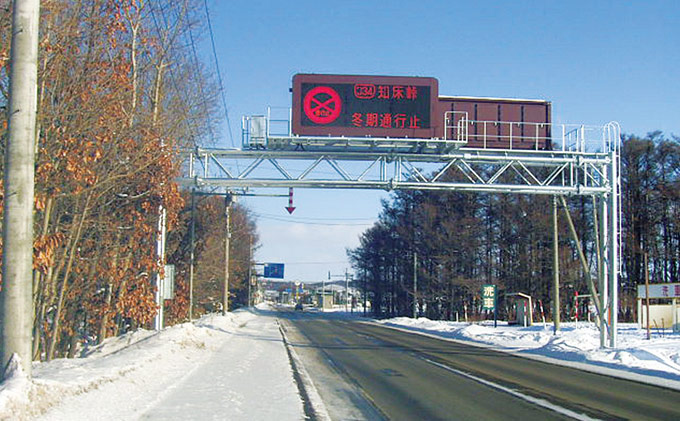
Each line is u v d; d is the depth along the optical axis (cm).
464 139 2298
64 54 1431
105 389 959
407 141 2177
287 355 2092
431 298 6112
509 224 5747
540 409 1102
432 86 2216
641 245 5372
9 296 779
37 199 1311
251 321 4931
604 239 2412
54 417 738
